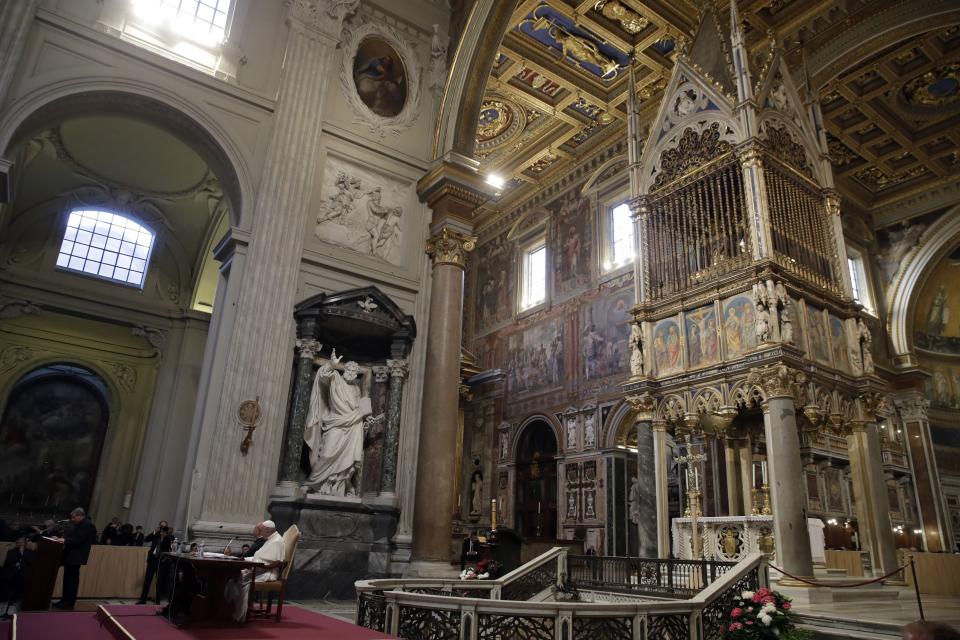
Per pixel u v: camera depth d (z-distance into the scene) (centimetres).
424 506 1076
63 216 1535
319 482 1030
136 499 1447
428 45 1388
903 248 2208
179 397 1542
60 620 681
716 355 1062
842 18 1592
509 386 2330
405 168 1275
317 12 1218
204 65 1105
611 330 1969
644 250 1235
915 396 2122
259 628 619
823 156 1228
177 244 1661
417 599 605
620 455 1870
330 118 1204
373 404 1144
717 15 1311
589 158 2209
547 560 983
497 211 2594
